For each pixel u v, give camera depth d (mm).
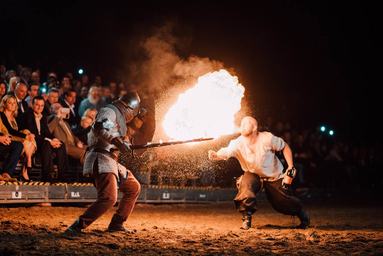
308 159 13148
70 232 4137
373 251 3691
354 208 10031
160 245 3822
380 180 16359
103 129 4156
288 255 3498
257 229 5344
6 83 9039
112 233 4391
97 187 4316
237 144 5477
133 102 4477
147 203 9016
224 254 3490
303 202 12344
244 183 5418
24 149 7207
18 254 3219
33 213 6344
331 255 3512
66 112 8320
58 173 7586
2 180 6660
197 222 6250
